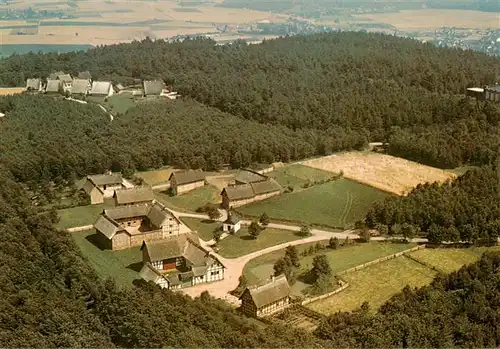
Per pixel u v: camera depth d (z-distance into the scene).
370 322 163.75
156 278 196.25
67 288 182.12
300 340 154.25
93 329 158.88
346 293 193.62
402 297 179.00
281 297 182.50
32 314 161.50
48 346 146.38
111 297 171.12
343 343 152.75
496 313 166.25
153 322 156.38
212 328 158.25
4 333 149.00
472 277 187.62
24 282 178.00
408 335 157.00
